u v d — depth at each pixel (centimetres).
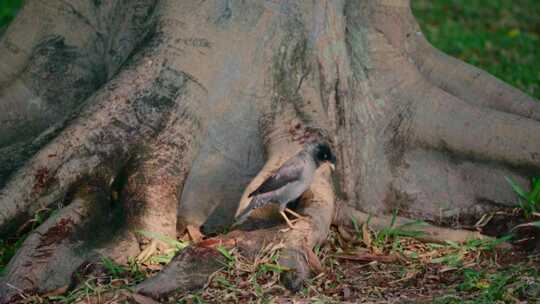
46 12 1248
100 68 1237
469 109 1174
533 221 1102
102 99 1091
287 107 1120
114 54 1216
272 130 1105
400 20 1234
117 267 966
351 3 1198
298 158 956
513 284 933
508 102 1223
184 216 1093
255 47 1125
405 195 1159
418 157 1179
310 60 1141
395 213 1107
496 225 1120
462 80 1245
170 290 916
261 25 1128
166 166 1069
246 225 1039
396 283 966
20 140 1220
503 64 1894
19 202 1049
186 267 940
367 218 1107
